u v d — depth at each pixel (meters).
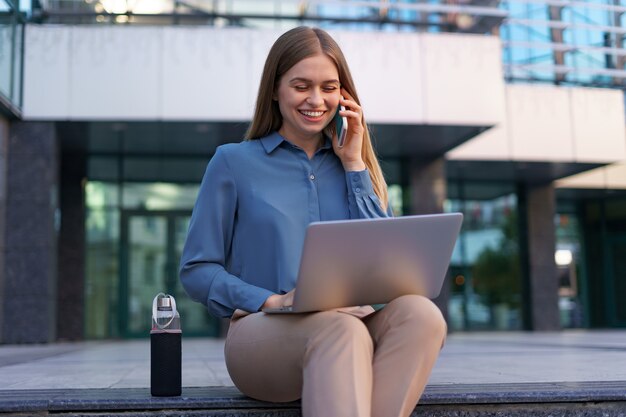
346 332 1.76
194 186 12.89
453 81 10.57
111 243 12.66
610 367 3.93
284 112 2.18
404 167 12.76
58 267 12.20
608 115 13.02
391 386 1.81
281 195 2.14
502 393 2.16
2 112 9.73
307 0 9.88
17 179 10.05
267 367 1.94
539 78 13.03
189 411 2.07
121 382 3.28
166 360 2.17
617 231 16.48
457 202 14.96
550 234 14.95
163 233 12.80
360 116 2.20
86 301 12.41
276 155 2.20
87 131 10.84
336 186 2.24
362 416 1.67
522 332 14.29
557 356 5.22
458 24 11.07
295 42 2.15
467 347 7.24
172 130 10.84
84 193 12.52
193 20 10.89
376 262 1.81
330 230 1.69
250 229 2.12
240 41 10.26
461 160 12.79
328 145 2.28
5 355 6.78
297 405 2.07
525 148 12.80
